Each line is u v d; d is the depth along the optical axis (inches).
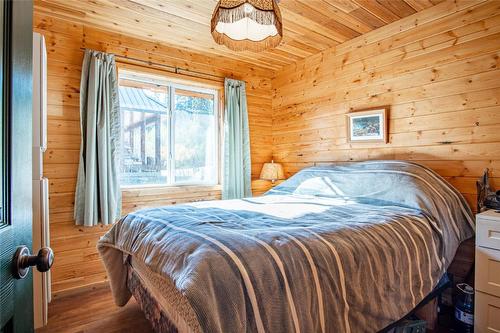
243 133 143.5
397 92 102.4
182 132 131.6
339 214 71.0
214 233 50.2
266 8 64.6
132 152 119.0
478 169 83.1
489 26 81.3
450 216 75.7
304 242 48.0
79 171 99.7
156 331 58.7
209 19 101.0
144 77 121.1
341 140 122.0
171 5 92.0
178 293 45.6
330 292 45.1
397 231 61.1
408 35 99.1
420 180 82.0
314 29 108.1
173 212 73.0
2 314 21.0
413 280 58.8
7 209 22.4
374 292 50.9
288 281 41.9
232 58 137.4
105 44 108.3
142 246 57.8
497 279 63.5
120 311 85.7
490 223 64.5
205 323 34.7
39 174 69.1
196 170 135.8
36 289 71.4
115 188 105.5
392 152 104.2
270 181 152.7
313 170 116.3
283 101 150.2
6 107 22.4
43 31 96.7
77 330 75.4
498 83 79.6
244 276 39.6
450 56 89.2
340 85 121.9
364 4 91.1
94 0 88.9
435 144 92.6
